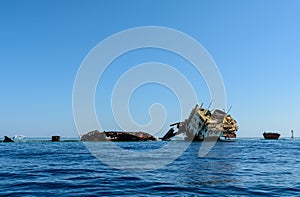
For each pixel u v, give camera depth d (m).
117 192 15.26
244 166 27.27
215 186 16.89
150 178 19.86
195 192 15.23
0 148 66.25
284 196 14.38
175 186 16.89
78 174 21.91
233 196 14.31
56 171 23.69
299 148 65.25
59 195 14.53
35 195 14.53
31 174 21.88
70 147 71.69
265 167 26.42
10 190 15.77
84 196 14.31
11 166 27.39
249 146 77.31
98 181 18.61
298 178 19.91
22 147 72.19
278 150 56.97
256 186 16.88
